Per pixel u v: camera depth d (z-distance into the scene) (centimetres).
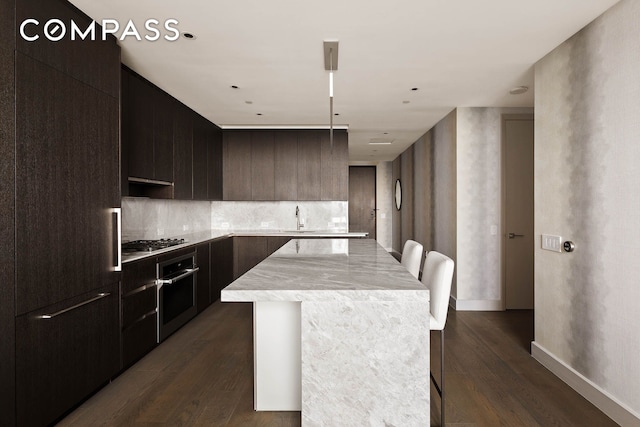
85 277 215
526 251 420
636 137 190
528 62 287
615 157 204
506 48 262
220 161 522
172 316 330
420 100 393
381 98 386
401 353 161
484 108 418
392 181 955
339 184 524
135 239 366
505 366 272
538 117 283
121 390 235
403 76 320
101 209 231
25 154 174
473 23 226
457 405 217
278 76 320
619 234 202
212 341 322
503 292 420
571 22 224
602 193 214
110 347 240
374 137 607
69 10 203
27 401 175
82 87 214
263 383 211
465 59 282
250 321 379
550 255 268
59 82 196
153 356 289
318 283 166
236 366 270
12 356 167
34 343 179
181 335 338
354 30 236
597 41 218
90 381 220
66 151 200
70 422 199
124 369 263
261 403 210
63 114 198
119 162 250
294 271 195
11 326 167
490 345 315
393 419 162
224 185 530
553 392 234
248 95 376
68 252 202
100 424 197
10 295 166
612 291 207
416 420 162
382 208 960
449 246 452
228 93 369
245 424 198
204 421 200
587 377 228
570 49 244
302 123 505
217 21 225
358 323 161
